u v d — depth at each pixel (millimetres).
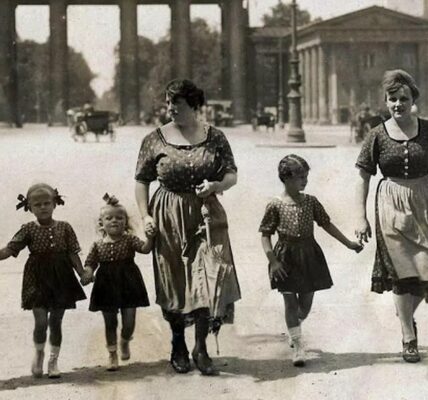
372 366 6527
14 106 87812
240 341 7383
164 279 6688
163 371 6582
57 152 35469
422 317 8203
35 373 6488
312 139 45719
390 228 6891
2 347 7297
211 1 94125
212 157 6797
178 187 6758
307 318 8102
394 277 6840
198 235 6676
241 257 11625
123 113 90688
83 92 91750
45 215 6645
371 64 77625
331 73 80938
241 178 21812
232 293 6543
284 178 7020
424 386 6004
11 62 89500
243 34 93188
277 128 75000
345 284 9617
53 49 88750
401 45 72312
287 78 93750
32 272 6547
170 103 6875
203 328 6527
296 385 6059
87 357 6988
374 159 7121
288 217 6996
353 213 15320
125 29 89875
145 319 8234
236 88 92812
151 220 6727
